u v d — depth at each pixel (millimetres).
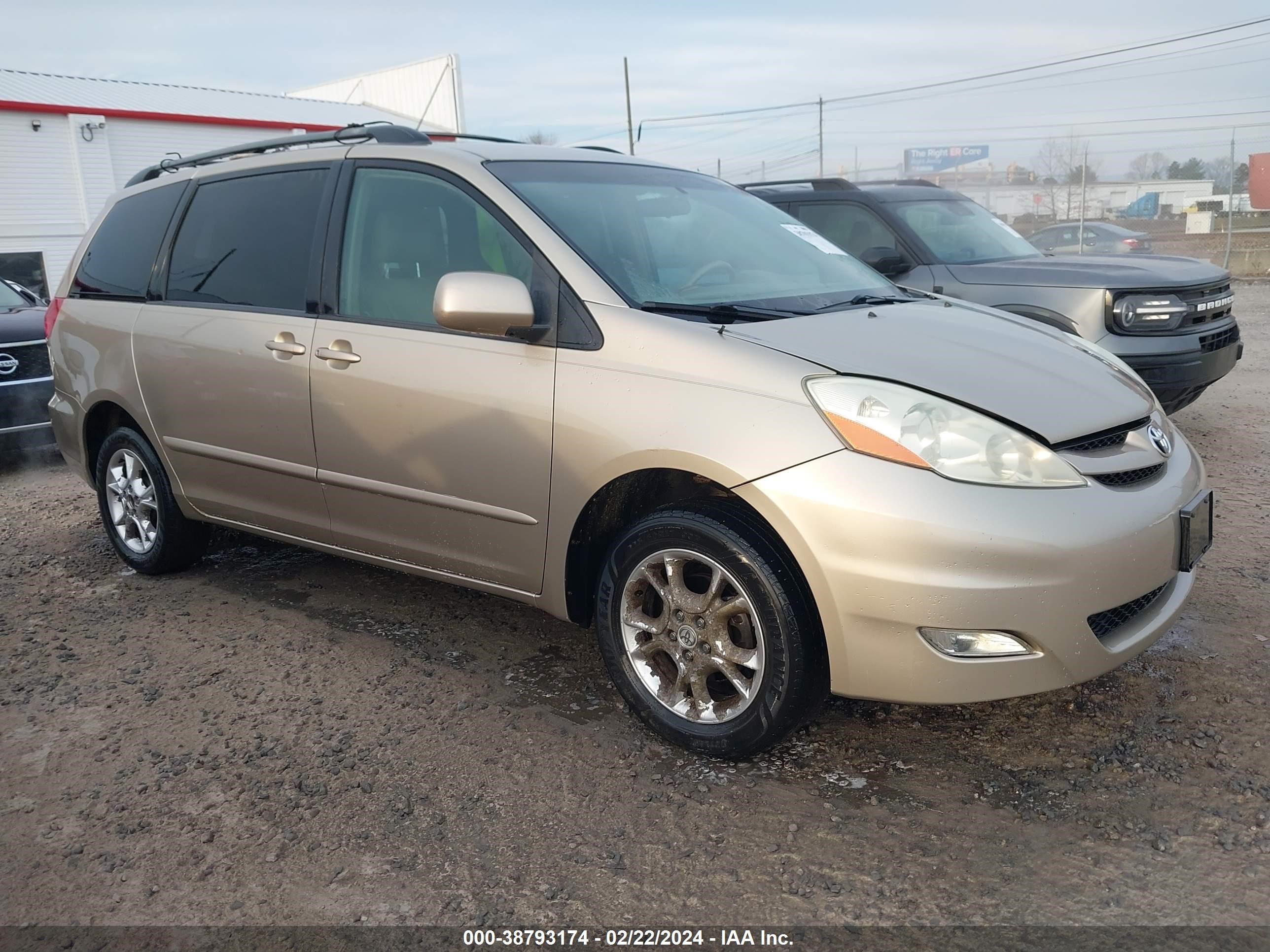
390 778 2883
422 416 3305
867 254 6609
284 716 3281
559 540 3074
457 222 3406
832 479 2543
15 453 6902
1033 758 2852
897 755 2904
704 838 2553
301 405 3662
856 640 2570
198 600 4367
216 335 3963
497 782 2840
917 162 95500
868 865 2424
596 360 2959
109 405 4602
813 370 2697
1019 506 2502
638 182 3787
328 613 4148
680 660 2932
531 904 2334
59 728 3260
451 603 4219
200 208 4289
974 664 2525
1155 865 2369
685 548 2820
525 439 3068
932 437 2551
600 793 2773
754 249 3705
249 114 28672
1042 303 5973
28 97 24531
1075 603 2518
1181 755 2814
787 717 2715
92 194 24750
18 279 23969
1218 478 5547
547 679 3490
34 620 4207
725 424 2691
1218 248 27766
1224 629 3590
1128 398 2941
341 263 3664
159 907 2369
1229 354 6082
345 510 3680
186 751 3078
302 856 2541
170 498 4418
